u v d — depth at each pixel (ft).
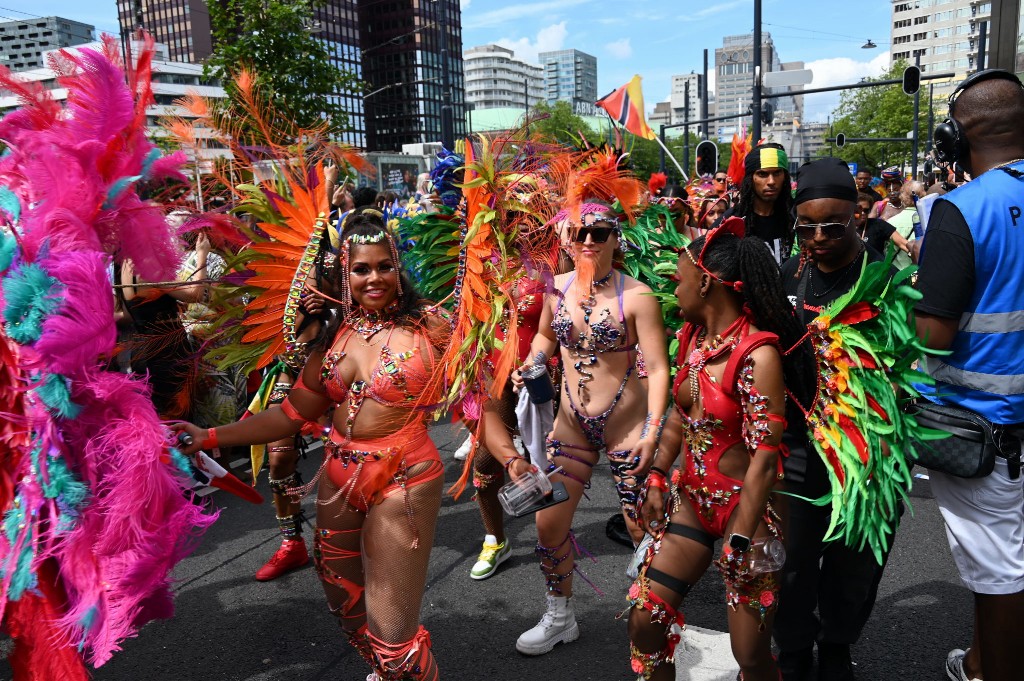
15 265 7.19
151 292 9.40
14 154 7.54
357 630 8.80
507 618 11.80
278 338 9.14
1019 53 16.80
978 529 8.21
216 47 32.27
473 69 587.68
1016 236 7.67
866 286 7.86
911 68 60.95
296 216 8.70
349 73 34.86
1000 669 8.36
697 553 7.80
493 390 8.39
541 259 9.27
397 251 8.30
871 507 7.95
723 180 23.17
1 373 7.21
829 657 9.27
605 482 17.93
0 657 11.05
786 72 65.00
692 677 9.82
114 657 10.96
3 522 7.16
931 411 8.20
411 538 8.02
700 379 7.63
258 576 13.38
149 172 8.10
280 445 13.05
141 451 7.33
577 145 10.18
